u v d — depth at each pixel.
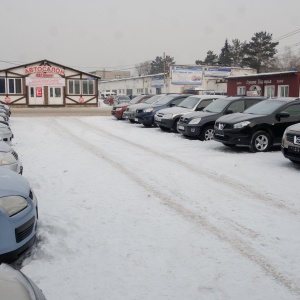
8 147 7.13
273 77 30.52
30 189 4.72
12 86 37.41
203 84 52.31
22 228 4.09
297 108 11.40
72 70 39.00
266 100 12.21
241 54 81.19
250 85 33.38
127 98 40.16
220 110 13.70
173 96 18.70
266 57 66.56
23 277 2.66
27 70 37.53
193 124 13.40
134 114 19.38
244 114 11.64
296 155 8.67
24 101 37.84
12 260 4.07
